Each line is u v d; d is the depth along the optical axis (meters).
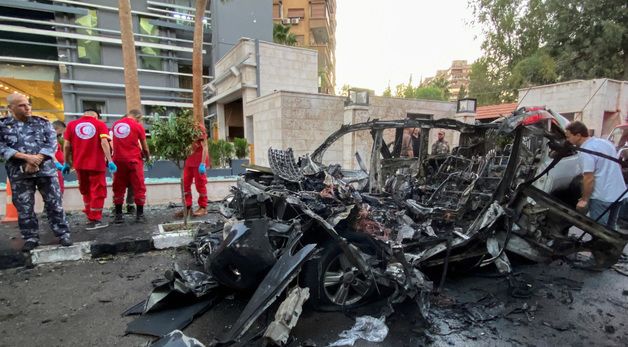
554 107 13.47
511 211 3.07
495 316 2.73
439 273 3.63
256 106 11.40
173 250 4.26
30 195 3.71
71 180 6.99
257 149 11.59
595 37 15.74
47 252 3.76
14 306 2.83
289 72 13.27
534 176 3.45
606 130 12.66
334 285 2.85
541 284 3.39
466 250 3.29
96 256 3.97
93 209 4.65
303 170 4.19
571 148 3.05
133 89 9.63
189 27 17.80
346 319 2.65
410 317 2.72
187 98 18.11
